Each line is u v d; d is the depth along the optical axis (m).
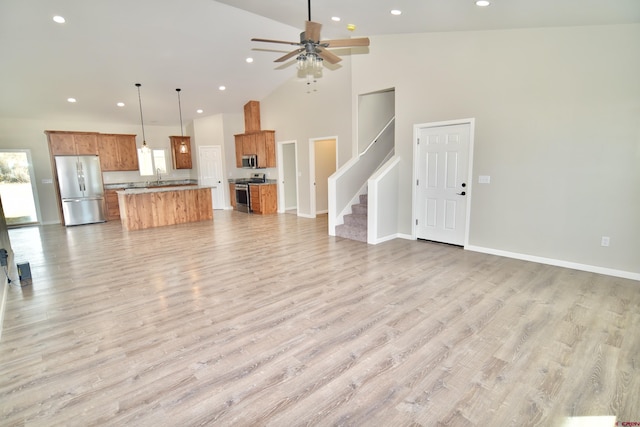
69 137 7.84
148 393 1.98
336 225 6.03
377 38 5.55
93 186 8.09
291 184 9.27
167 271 4.20
